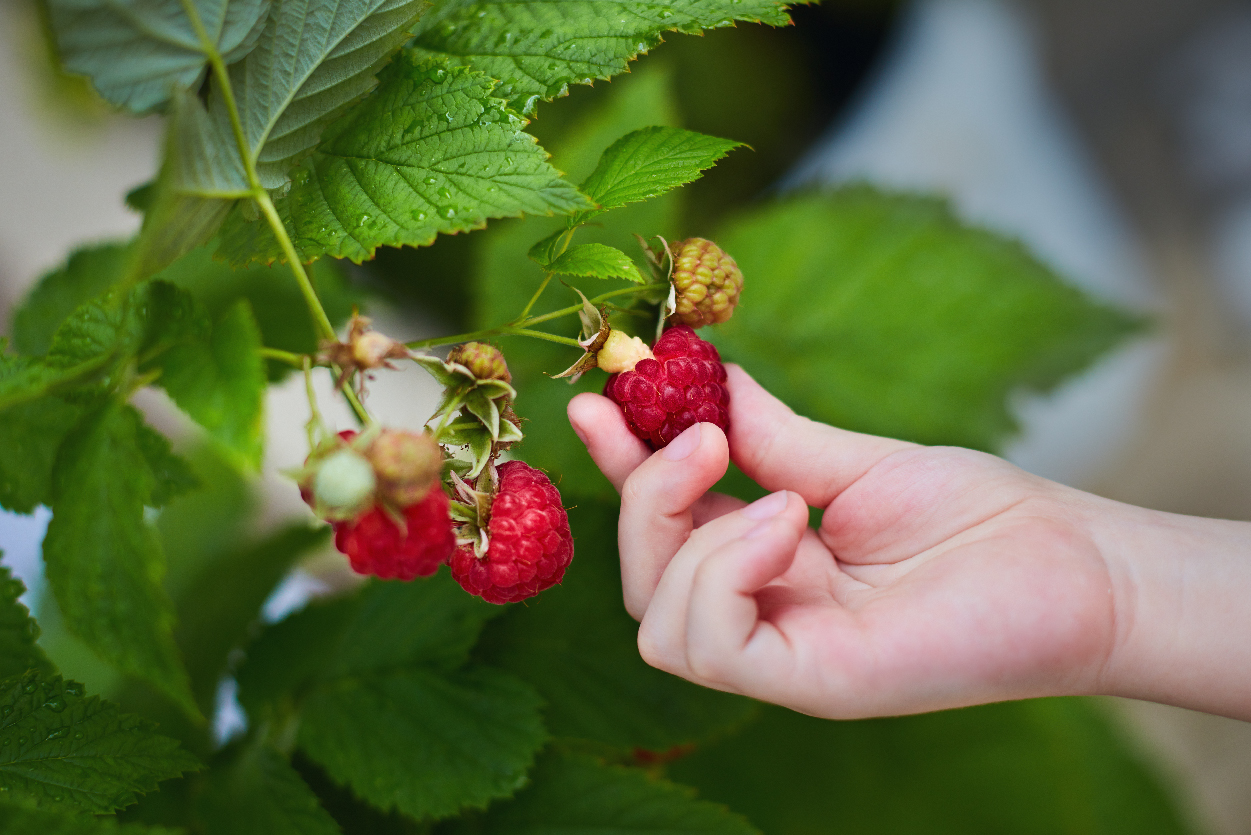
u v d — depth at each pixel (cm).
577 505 45
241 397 35
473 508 37
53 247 67
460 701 42
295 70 36
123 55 34
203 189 35
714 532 38
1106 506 40
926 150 84
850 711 37
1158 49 92
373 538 34
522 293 47
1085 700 61
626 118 47
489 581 37
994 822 47
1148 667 38
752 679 37
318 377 62
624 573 40
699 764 48
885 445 41
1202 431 86
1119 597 38
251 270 44
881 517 41
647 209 47
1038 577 38
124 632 36
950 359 52
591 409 39
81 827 36
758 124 73
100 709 37
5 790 36
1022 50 91
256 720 43
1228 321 89
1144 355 88
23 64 66
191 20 35
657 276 40
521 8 38
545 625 44
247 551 46
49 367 37
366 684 42
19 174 67
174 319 36
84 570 36
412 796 41
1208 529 39
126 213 69
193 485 37
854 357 52
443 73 37
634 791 42
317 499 34
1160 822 57
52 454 38
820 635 37
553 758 43
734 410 42
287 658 43
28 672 37
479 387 37
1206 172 91
